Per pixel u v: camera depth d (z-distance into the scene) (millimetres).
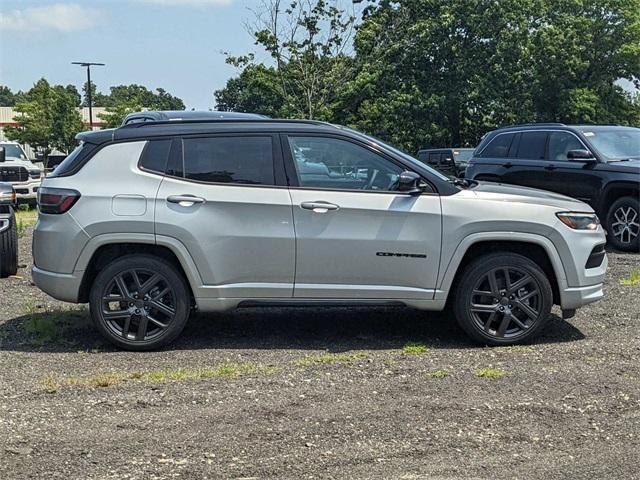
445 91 42031
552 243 6480
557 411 4922
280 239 6332
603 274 6777
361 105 38281
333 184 6441
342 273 6395
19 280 9539
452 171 25391
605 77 47344
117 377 5586
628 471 4141
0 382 5523
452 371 5715
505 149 13719
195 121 6586
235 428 4637
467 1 41781
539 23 44875
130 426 4664
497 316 6504
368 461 4219
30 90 54750
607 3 45688
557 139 12906
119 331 6371
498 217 6402
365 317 7574
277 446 4395
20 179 21734
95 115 71250
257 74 25391
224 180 6387
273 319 7496
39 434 4547
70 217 6297
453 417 4812
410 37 35469
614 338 6684
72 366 5949
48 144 54625
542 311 6508
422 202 6402
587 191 12164
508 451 4359
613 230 11938
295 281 6398
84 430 4605
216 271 6344
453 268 6426
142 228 6262
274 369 5797
